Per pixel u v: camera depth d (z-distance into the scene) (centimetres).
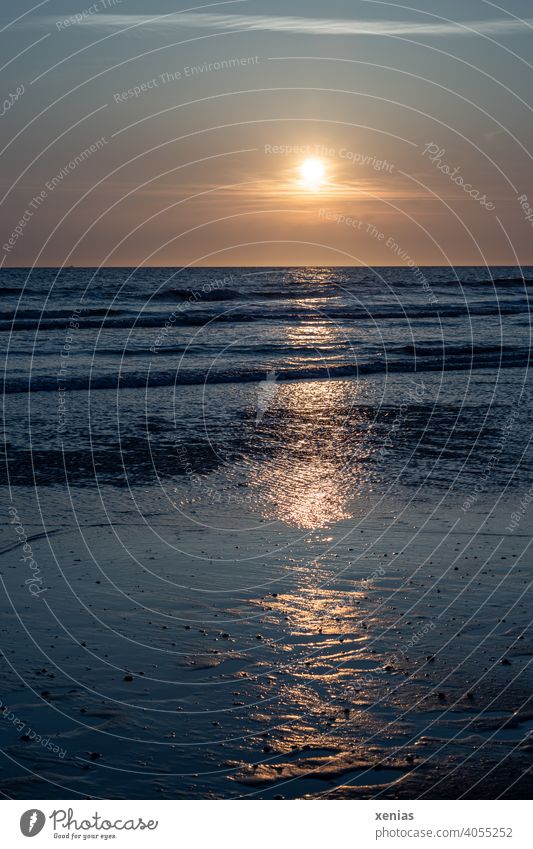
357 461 1627
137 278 9262
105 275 10056
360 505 1317
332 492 1397
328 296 6556
